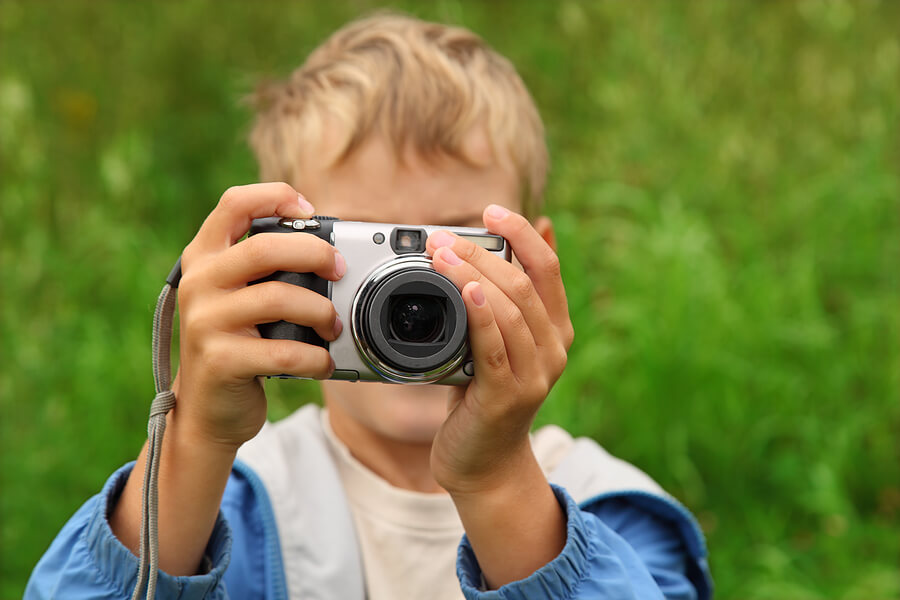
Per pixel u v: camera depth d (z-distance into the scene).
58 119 4.77
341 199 1.90
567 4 5.25
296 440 1.92
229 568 1.71
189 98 5.04
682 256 3.95
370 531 1.83
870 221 4.46
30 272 4.18
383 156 1.87
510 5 5.41
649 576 1.53
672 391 3.72
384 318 1.36
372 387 1.81
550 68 5.11
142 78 5.01
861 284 4.37
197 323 1.36
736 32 5.34
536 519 1.45
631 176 4.67
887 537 3.47
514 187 2.00
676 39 5.11
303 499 1.80
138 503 1.46
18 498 3.39
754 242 4.40
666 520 1.86
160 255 4.26
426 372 1.36
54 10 5.18
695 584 1.87
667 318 3.81
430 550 1.81
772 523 3.52
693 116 4.84
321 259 1.35
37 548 3.31
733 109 4.99
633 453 3.67
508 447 1.43
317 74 2.11
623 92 4.89
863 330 4.07
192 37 5.14
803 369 4.00
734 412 3.72
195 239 1.43
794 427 3.79
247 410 1.40
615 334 4.13
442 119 1.88
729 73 5.09
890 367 3.94
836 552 3.38
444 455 1.44
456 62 2.05
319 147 1.93
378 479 1.87
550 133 4.50
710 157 4.71
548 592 1.39
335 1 5.26
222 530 1.51
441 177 1.87
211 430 1.40
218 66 5.07
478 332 1.34
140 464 1.48
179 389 1.43
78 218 4.42
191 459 1.42
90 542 1.45
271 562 1.71
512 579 1.45
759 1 5.48
